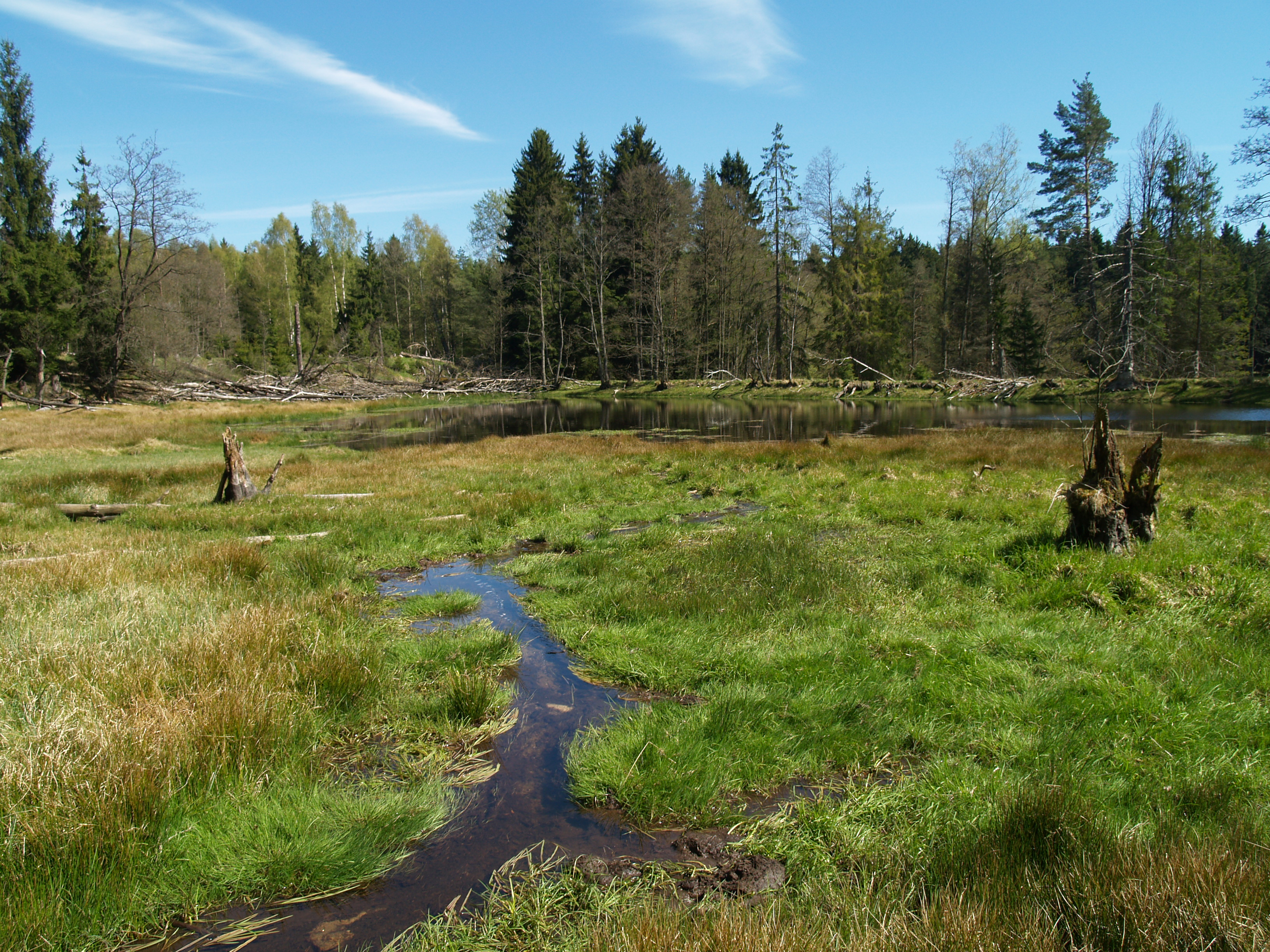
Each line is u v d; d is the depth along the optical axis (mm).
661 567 8031
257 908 3162
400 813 3717
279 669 4992
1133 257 34500
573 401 47625
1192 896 2639
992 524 9438
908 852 3262
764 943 2527
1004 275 48281
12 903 2859
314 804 3754
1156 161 36281
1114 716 4398
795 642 5836
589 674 5637
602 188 56344
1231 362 39844
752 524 10211
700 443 21188
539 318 58250
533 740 4664
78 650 5109
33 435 23125
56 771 3445
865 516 10555
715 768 4039
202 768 3779
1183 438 19188
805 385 46469
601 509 11914
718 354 54344
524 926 2982
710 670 5465
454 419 34219
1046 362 39906
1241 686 4645
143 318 42750
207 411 36156
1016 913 2682
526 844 3602
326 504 11781
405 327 82750
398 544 9531
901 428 25656
